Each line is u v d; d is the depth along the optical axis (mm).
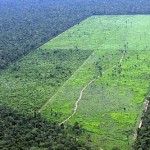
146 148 171000
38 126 190875
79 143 174625
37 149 163750
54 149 164250
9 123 190750
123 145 180625
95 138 187125
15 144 170250
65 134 184375
